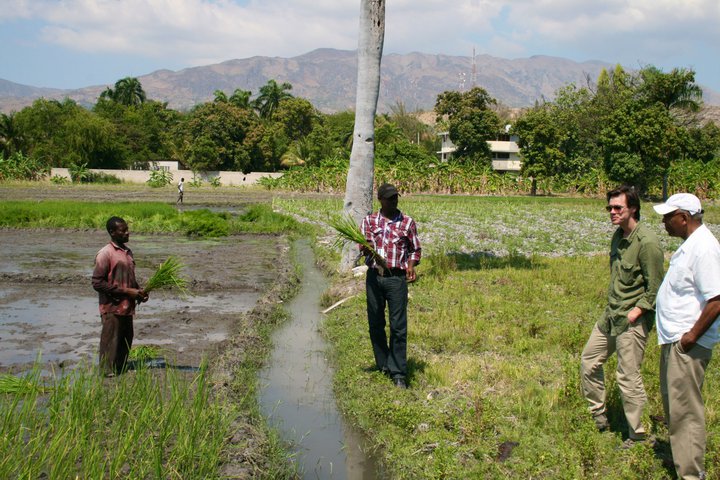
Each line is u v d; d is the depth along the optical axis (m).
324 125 92.69
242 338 9.55
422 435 6.09
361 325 10.30
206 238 24.92
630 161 46.56
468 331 9.60
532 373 7.68
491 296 12.11
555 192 61.72
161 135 83.00
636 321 5.49
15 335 10.02
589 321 10.37
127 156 73.19
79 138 67.00
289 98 92.12
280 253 20.36
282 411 7.11
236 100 89.50
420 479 5.43
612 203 5.56
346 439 6.43
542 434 6.00
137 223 26.62
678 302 4.90
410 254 7.46
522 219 30.39
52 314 11.54
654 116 46.53
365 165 14.70
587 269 15.28
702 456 4.89
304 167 63.12
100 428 5.53
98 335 10.09
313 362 8.95
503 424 6.25
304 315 11.89
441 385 7.41
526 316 10.66
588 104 66.00
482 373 7.74
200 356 8.81
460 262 16.22
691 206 4.83
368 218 7.54
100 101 82.81
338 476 5.67
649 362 7.71
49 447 5.03
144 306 12.26
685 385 4.86
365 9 14.20
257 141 74.38
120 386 6.62
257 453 5.68
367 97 14.46
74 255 19.22
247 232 26.83
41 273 15.59
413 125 99.19
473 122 70.06
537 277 14.18
